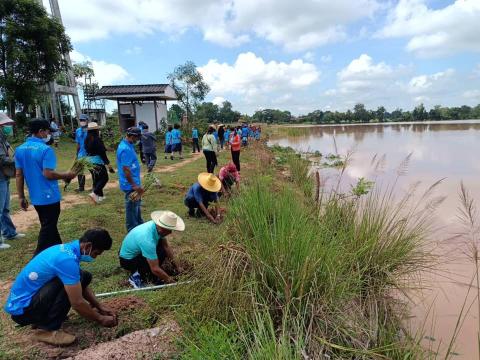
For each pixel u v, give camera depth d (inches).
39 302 128.3
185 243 231.8
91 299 146.2
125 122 1123.9
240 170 512.1
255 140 1029.2
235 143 487.8
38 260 129.6
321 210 214.1
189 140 1034.1
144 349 128.4
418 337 153.2
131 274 187.6
